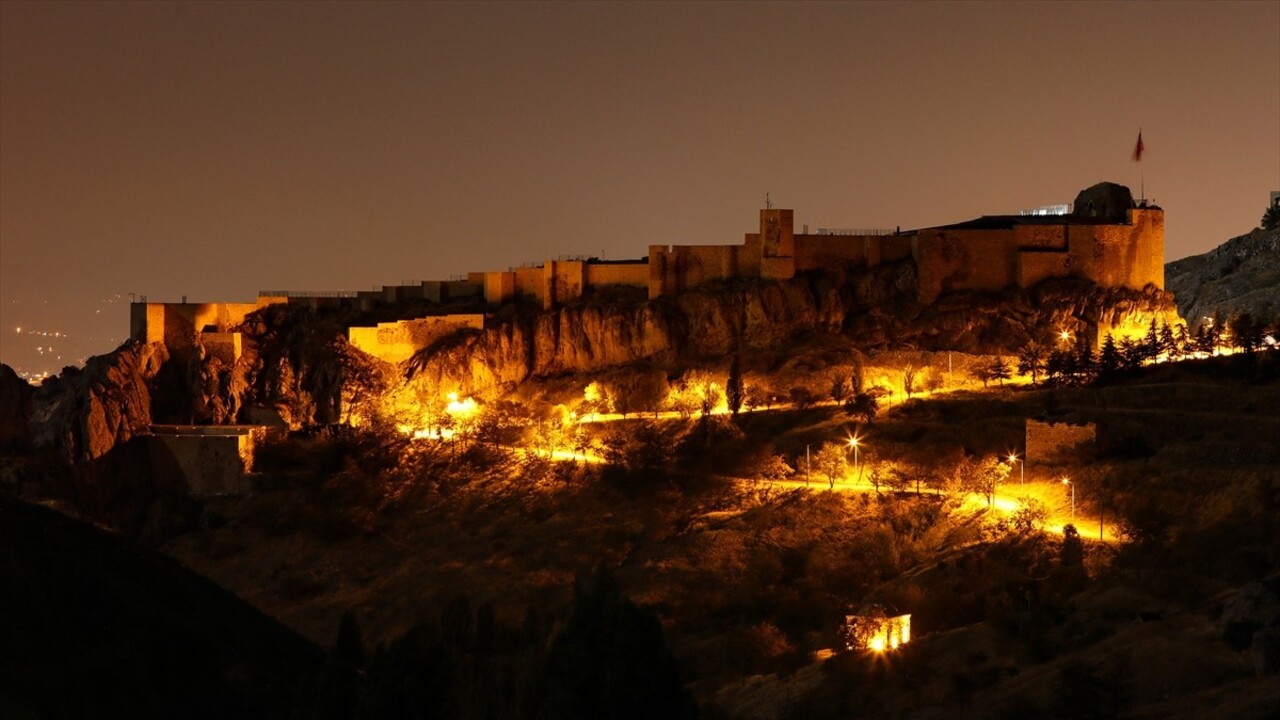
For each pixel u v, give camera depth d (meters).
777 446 176.88
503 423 195.00
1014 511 150.38
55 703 73.25
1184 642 99.75
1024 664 106.94
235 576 176.62
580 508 174.25
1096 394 174.88
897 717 103.12
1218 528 131.38
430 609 158.38
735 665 132.12
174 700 78.50
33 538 85.19
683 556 158.38
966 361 192.12
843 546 154.00
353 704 81.62
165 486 197.50
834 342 198.00
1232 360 181.38
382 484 187.75
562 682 84.12
